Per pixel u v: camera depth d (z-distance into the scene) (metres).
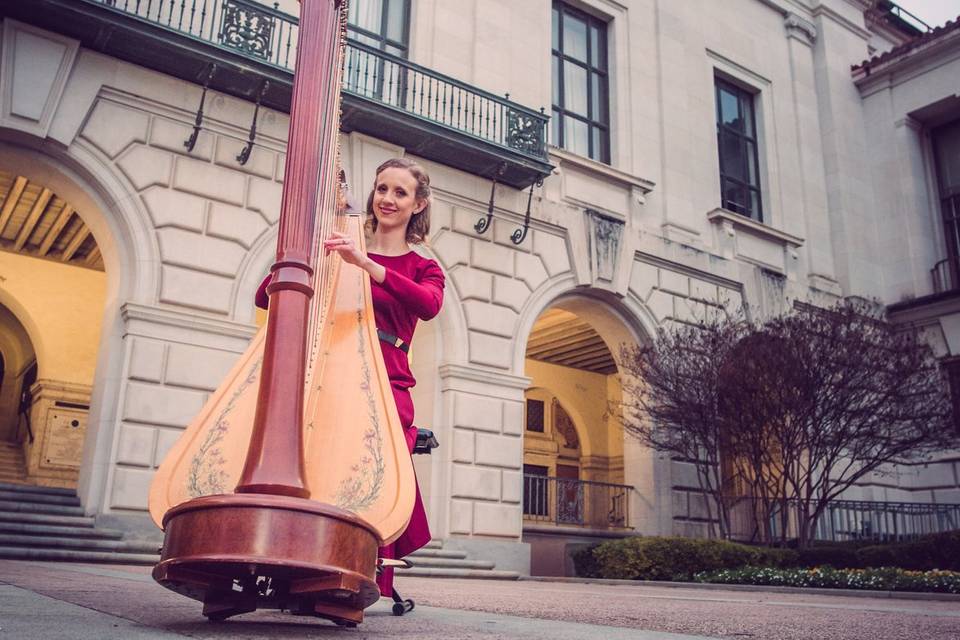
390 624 2.01
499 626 2.16
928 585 8.78
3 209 14.63
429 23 14.79
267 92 11.65
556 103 16.88
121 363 10.38
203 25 11.79
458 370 13.19
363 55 13.92
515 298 14.32
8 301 17.09
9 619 1.58
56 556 8.45
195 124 11.40
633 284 16.16
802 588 9.16
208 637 1.41
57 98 10.36
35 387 17.03
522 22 16.20
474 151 13.42
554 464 21.66
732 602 5.50
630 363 15.45
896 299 20.66
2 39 10.12
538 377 21.61
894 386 14.42
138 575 5.58
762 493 14.27
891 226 21.19
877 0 23.84
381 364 1.96
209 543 1.41
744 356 13.98
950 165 21.66
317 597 1.63
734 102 20.42
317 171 1.75
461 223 13.95
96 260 17.50
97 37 10.52
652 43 18.59
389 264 2.48
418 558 11.64
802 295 19.08
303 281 1.63
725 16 20.44
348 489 1.65
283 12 11.97
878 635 2.54
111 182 10.68
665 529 15.50
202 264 11.09
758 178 20.17
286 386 1.54
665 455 15.83
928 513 18.06
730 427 14.13
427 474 12.88
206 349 10.77
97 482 9.95
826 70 21.97
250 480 1.47
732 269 17.91
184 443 1.67
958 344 18.91
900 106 21.72
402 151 13.25
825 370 13.98
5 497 9.81
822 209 20.75
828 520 17.88
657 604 4.77
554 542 14.59
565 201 15.62
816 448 14.42
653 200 17.28
